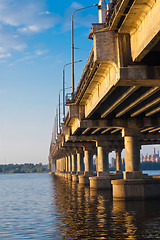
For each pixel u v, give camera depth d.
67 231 20.91
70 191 57.56
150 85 22.28
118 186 37.16
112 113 39.69
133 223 22.89
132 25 20.02
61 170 179.12
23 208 35.56
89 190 58.25
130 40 21.39
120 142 68.50
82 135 59.81
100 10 33.25
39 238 19.34
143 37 18.41
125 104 33.28
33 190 67.19
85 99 38.59
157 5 15.94
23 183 106.75
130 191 36.62
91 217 26.14
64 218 26.36
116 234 19.41
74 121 53.47
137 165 38.22
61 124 60.97
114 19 19.97
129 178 37.59
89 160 77.75
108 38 22.05
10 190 70.25
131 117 39.16
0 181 132.38
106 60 21.91
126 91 26.28
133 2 17.00
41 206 36.47
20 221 26.36
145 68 20.86
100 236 19.00
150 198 36.47
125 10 18.48
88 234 19.66
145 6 17.23
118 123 39.19
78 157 94.56
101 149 59.56
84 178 77.00
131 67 20.83
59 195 50.03
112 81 24.22
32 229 22.47
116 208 30.89
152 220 23.95
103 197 43.19
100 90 30.25
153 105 31.17
